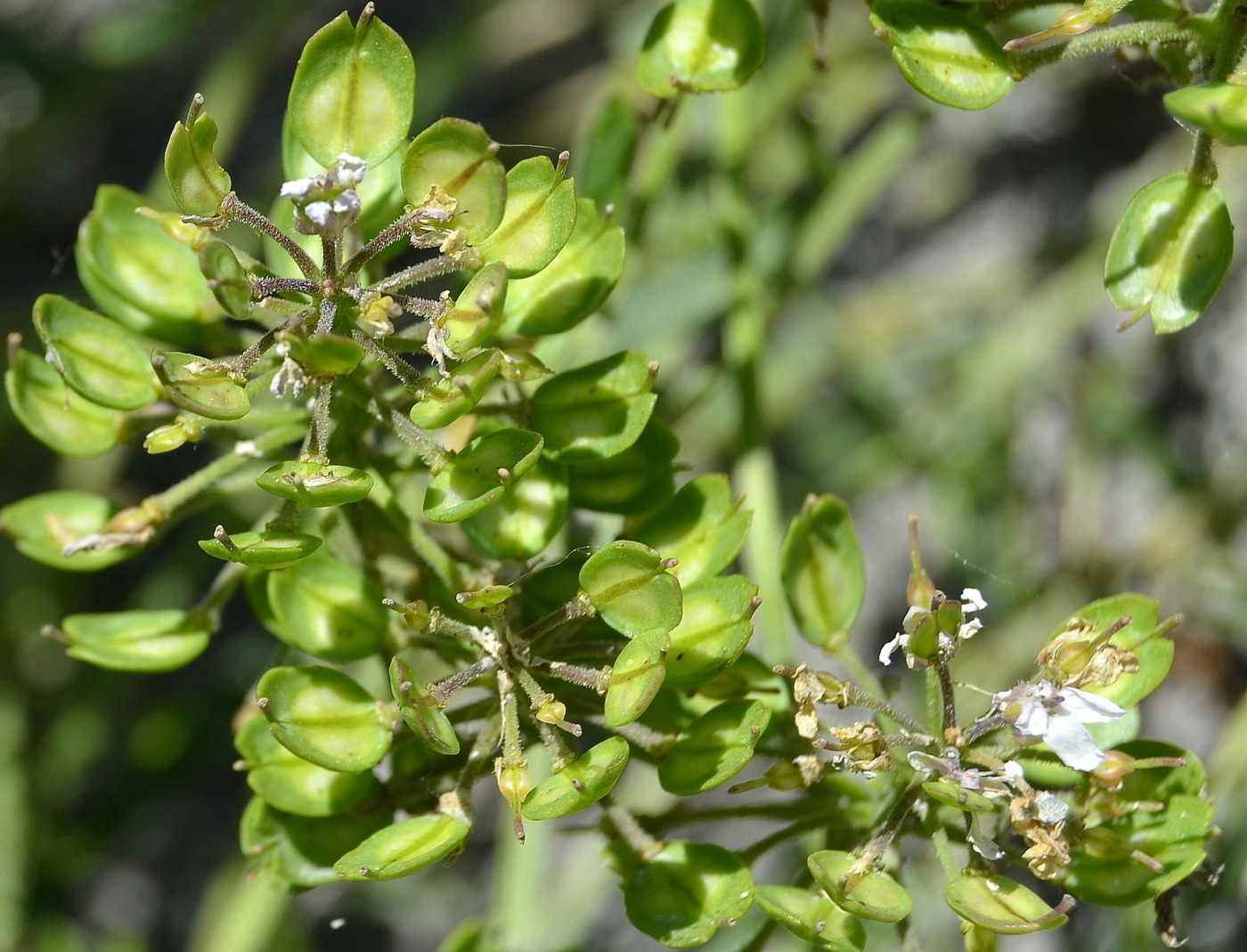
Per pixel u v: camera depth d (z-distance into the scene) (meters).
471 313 0.22
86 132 0.36
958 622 0.23
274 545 0.22
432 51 0.32
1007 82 0.23
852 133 0.35
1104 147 0.35
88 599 0.32
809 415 0.33
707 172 0.28
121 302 0.24
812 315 0.33
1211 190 0.23
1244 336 0.33
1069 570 0.31
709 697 0.23
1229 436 0.33
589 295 0.23
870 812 0.23
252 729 0.23
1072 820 0.23
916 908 0.27
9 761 0.30
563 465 0.23
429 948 0.33
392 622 0.23
